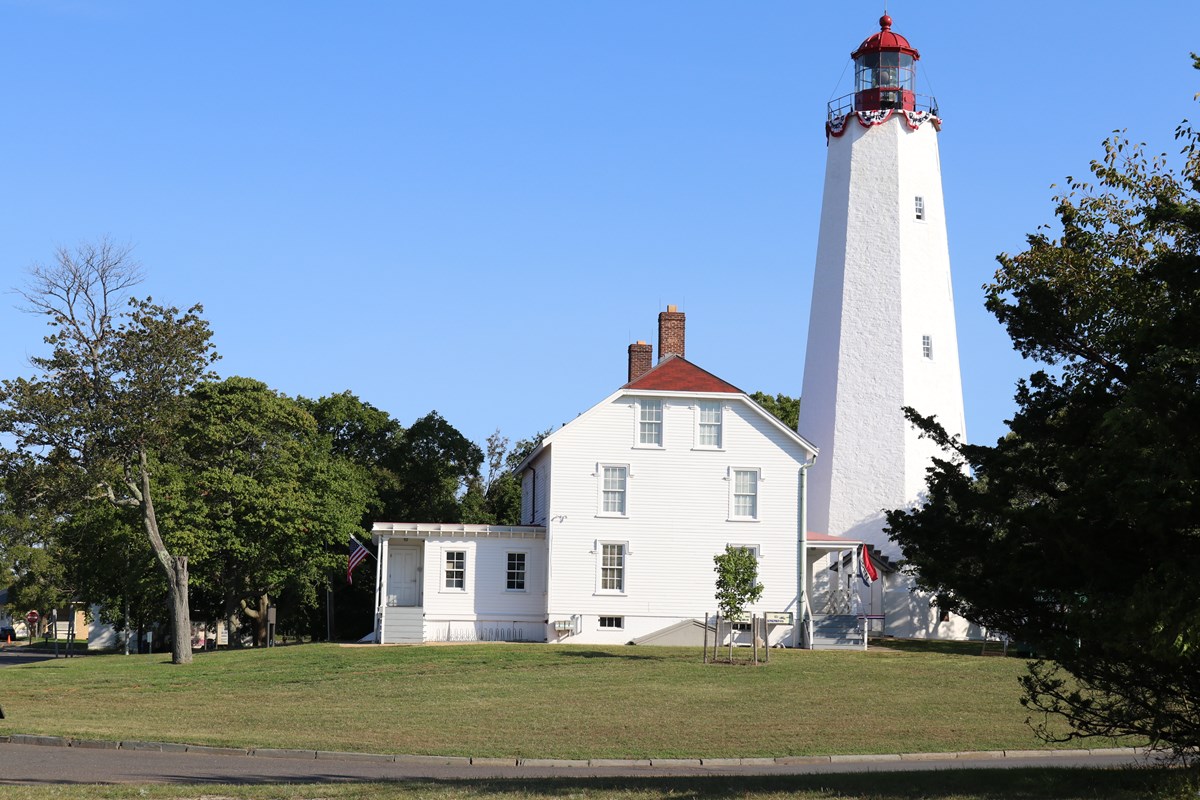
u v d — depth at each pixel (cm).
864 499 4959
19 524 8600
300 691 3150
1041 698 2973
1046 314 1725
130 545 5394
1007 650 4291
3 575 9138
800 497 4641
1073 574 1552
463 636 4594
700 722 2612
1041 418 1691
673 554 4591
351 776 1920
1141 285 1811
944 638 4950
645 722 2609
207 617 6656
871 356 5016
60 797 1552
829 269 5166
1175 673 1473
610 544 4581
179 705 2884
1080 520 1520
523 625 4622
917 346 5016
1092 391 1659
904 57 5241
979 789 1630
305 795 1611
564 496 4588
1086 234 2159
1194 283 1473
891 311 5016
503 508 7381
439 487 7256
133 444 4194
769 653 4138
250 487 5356
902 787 1669
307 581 5825
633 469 4619
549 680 3338
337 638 6856
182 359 4134
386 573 4634
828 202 5234
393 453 7212
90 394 4100
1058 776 1728
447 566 4634
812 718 2677
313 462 5809
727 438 4656
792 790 1659
